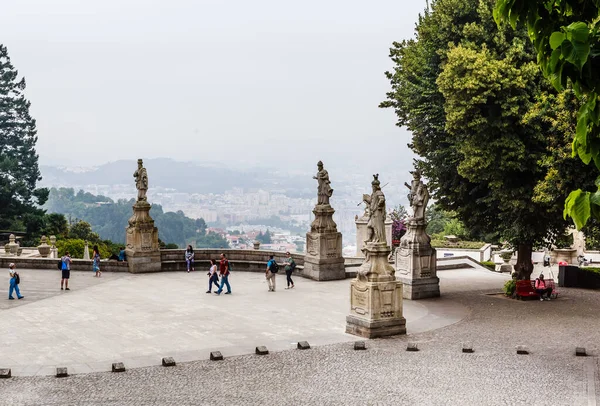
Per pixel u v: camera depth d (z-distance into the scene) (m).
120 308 33.75
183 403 19.00
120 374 22.06
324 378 21.45
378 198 27.84
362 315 27.72
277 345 26.00
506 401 18.97
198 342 26.55
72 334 27.92
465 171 34.69
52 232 82.44
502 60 33.62
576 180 31.53
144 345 26.05
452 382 20.84
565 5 10.23
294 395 19.69
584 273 41.84
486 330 28.72
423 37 39.16
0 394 19.83
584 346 25.66
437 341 26.61
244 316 31.83
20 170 92.69
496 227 38.78
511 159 34.03
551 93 33.69
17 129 97.12
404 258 37.53
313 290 39.81
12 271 36.16
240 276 45.91
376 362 23.38
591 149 9.52
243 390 20.22
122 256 47.56
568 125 30.94
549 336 27.45
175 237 125.50
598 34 9.34
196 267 48.31
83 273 46.19
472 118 34.16
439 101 37.44
